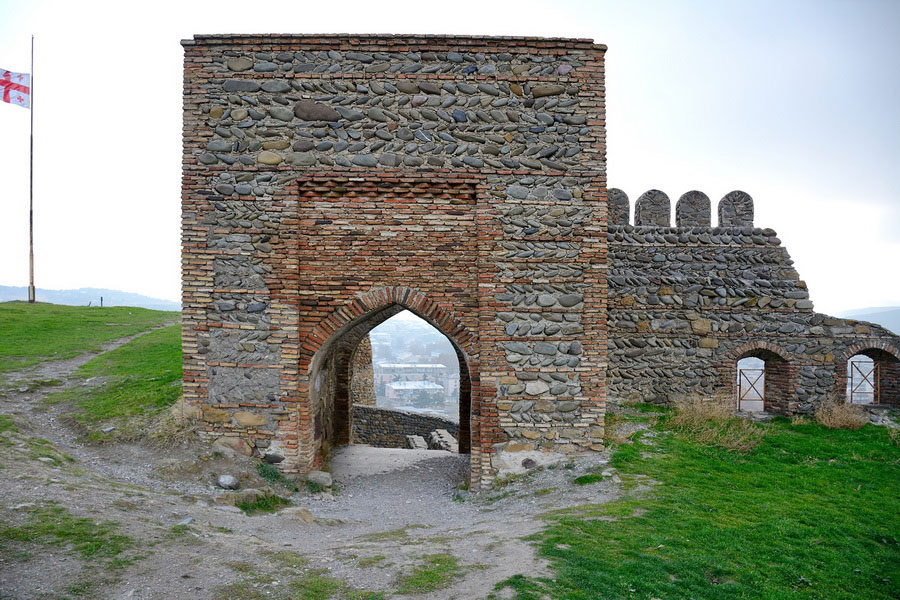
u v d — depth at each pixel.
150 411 12.33
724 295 17.16
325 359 13.59
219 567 6.45
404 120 11.53
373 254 11.51
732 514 9.16
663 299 17.12
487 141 11.55
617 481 10.47
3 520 6.88
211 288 11.38
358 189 11.47
